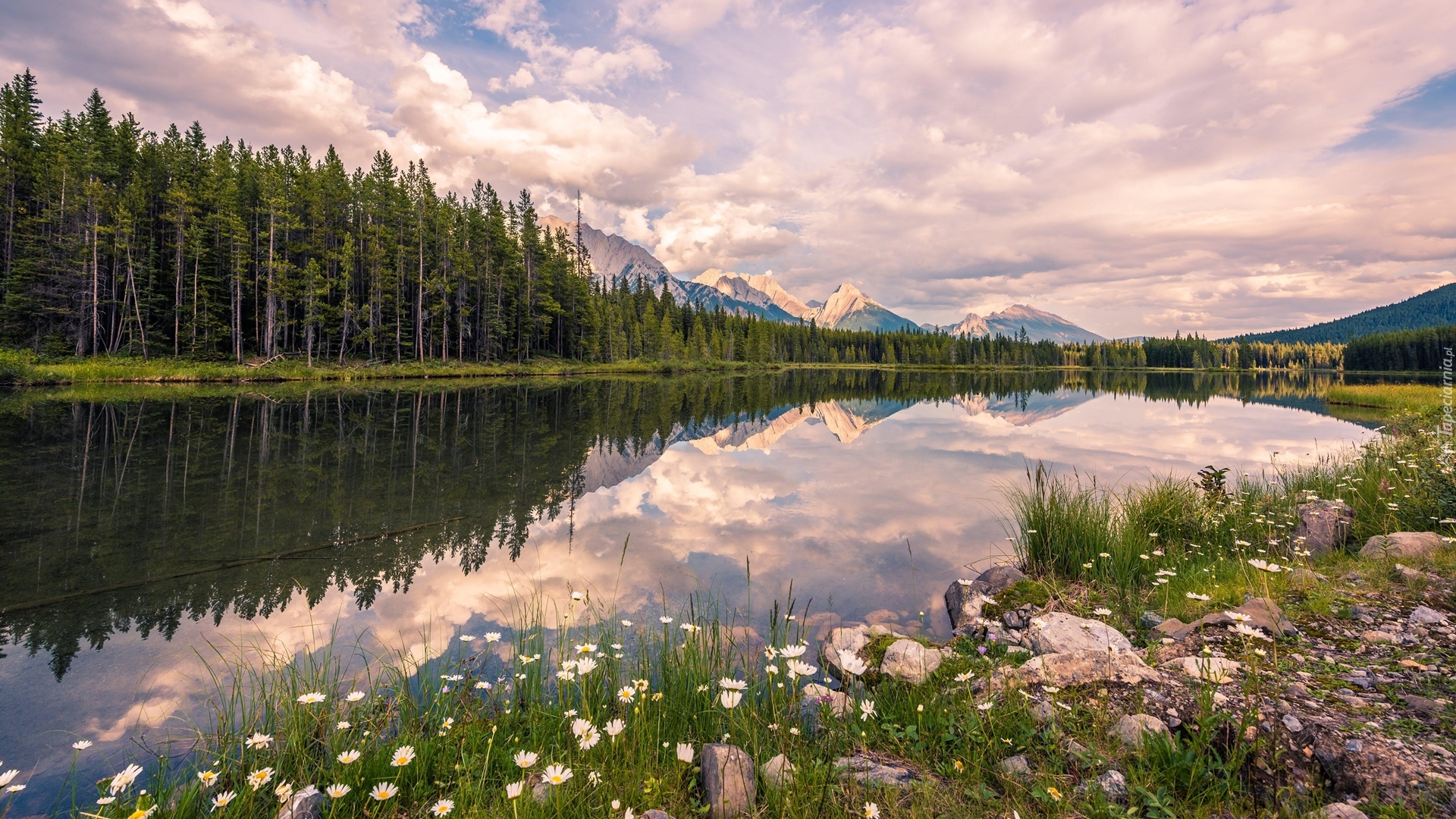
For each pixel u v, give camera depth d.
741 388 55.19
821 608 6.47
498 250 65.62
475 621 5.77
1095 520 7.80
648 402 35.34
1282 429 25.34
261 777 2.81
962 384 71.88
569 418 25.02
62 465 12.59
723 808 2.75
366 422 21.31
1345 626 4.68
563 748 3.35
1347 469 10.41
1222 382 83.31
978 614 6.16
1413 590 5.25
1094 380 92.19
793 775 2.87
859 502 11.73
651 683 4.23
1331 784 2.64
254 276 50.75
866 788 2.84
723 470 15.09
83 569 6.95
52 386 31.39
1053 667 3.93
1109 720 3.24
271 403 26.67
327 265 54.78
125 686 4.43
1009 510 11.05
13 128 42.84
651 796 2.85
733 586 7.04
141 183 47.34
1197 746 2.88
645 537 9.02
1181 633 4.98
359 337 52.25
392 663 4.82
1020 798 2.72
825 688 3.73
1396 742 2.79
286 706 3.81
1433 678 3.59
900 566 7.97
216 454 14.23
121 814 2.89
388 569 7.27
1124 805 2.67
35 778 3.38
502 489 11.80
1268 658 4.09
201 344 45.69
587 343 76.75
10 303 39.16
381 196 58.44
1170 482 9.23
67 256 41.69
